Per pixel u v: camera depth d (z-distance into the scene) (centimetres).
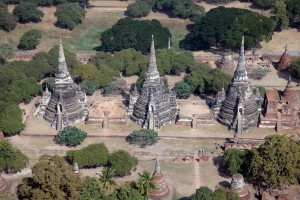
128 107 15775
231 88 15038
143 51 19788
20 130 14825
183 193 12225
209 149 14150
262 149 12112
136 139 14212
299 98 16925
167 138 14675
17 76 17050
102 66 17975
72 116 15300
